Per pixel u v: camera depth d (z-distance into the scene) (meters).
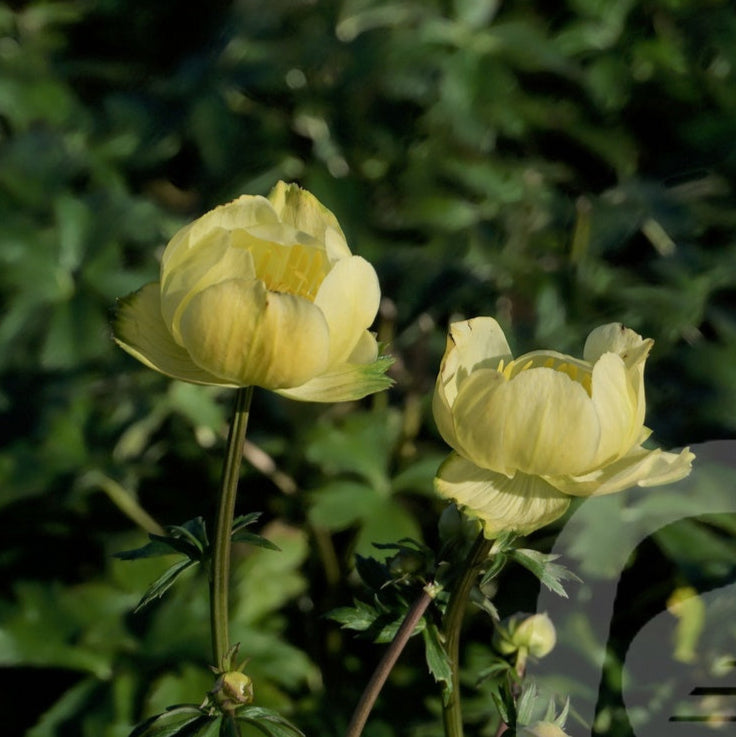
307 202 0.82
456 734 0.81
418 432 1.35
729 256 1.36
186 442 1.36
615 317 1.34
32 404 1.34
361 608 0.82
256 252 0.80
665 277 1.35
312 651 1.22
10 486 1.26
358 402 1.38
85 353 1.28
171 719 1.09
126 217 1.36
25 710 1.23
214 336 0.78
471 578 0.80
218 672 0.80
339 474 1.32
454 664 0.81
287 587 1.23
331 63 1.47
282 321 0.78
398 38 1.44
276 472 1.32
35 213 1.45
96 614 1.17
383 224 1.46
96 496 1.31
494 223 1.45
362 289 0.80
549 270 1.38
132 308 0.80
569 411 0.78
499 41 1.45
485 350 0.80
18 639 1.14
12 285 1.31
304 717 1.13
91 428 1.31
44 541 1.28
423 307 1.36
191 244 0.79
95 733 1.09
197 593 1.19
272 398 1.36
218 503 0.80
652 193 1.44
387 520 1.20
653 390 1.27
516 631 0.85
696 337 1.31
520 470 0.79
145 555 0.81
